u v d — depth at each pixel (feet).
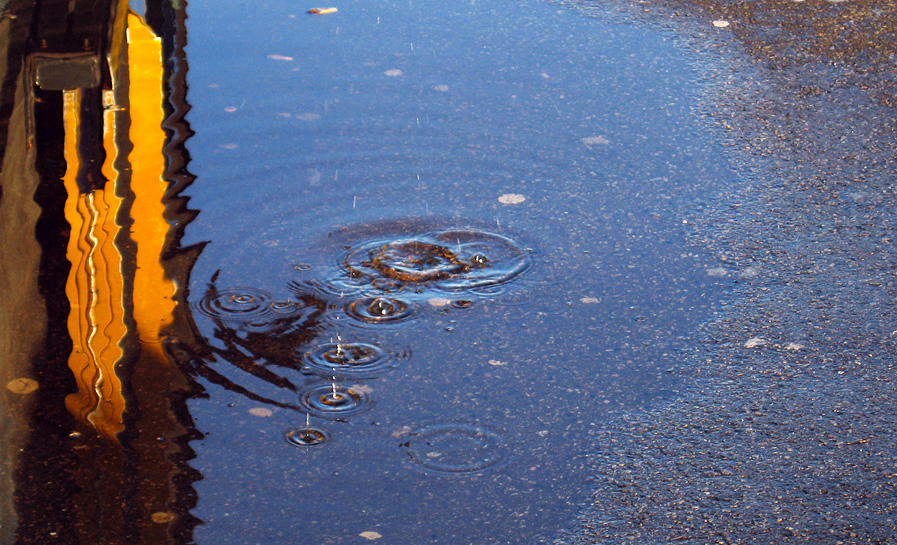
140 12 14.64
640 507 10.47
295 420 10.85
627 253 11.85
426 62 13.79
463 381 11.07
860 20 14.20
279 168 12.59
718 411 10.89
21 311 11.41
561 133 12.91
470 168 12.57
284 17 14.58
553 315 11.46
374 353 11.23
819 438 10.75
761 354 11.19
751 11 14.43
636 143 12.79
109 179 12.46
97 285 11.60
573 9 14.61
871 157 12.58
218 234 12.00
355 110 13.19
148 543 10.31
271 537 10.34
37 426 10.77
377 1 14.92
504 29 14.30
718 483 10.56
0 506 10.43
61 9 14.64
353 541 10.33
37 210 12.16
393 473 10.61
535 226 12.07
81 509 10.43
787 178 12.41
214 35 14.26
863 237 11.91
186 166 12.60
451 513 10.44
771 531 10.36
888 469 10.59
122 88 13.47
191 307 11.48
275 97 13.35
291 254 11.87
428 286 11.66
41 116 13.10
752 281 11.64
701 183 12.39
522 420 10.87
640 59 13.79
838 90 13.30
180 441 10.73
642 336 11.32
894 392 10.96
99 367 11.09
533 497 10.52
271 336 11.32
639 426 10.83
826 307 11.44
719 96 13.28
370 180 12.47
